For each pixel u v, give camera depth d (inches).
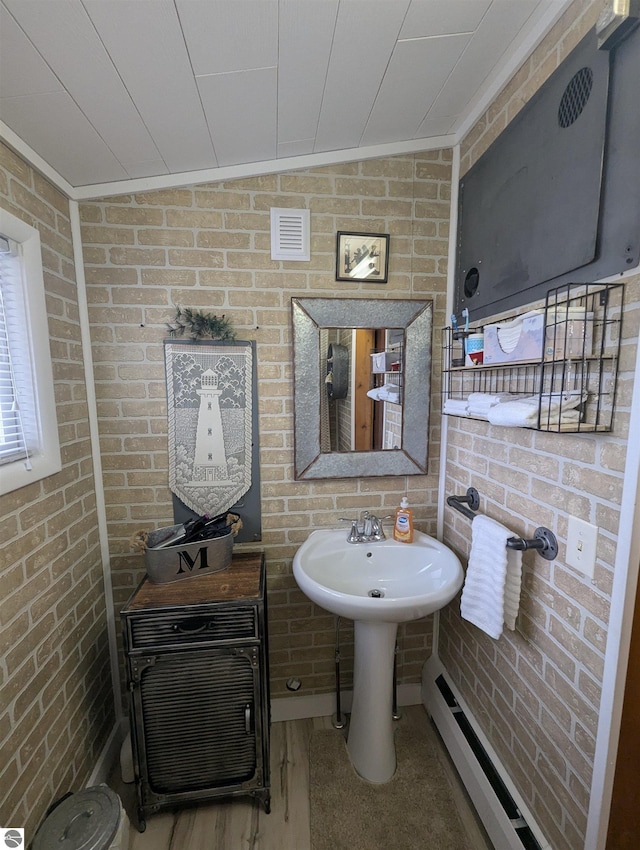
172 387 56.2
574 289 34.8
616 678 31.4
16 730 37.5
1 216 37.4
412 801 52.2
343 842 47.7
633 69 28.4
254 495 60.2
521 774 43.9
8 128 38.9
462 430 57.0
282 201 55.9
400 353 59.7
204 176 53.5
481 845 47.0
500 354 40.1
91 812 38.9
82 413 53.2
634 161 28.7
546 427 32.6
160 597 48.4
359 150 55.4
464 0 34.2
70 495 49.7
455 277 58.6
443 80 44.4
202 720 48.9
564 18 35.6
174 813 51.3
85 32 31.4
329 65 38.8
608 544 32.0
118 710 60.9
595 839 33.5
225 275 56.0
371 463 60.9
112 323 54.9
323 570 55.5
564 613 37.3
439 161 57.9
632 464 29.5
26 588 40.3
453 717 57.2
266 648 52.9
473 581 46.8
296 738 61.6
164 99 39.6
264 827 49.6
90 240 53.3
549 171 37.8
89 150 44.9
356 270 57.7
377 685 54.2
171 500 58.6
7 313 41.2
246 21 32.8
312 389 58.4
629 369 29.8
